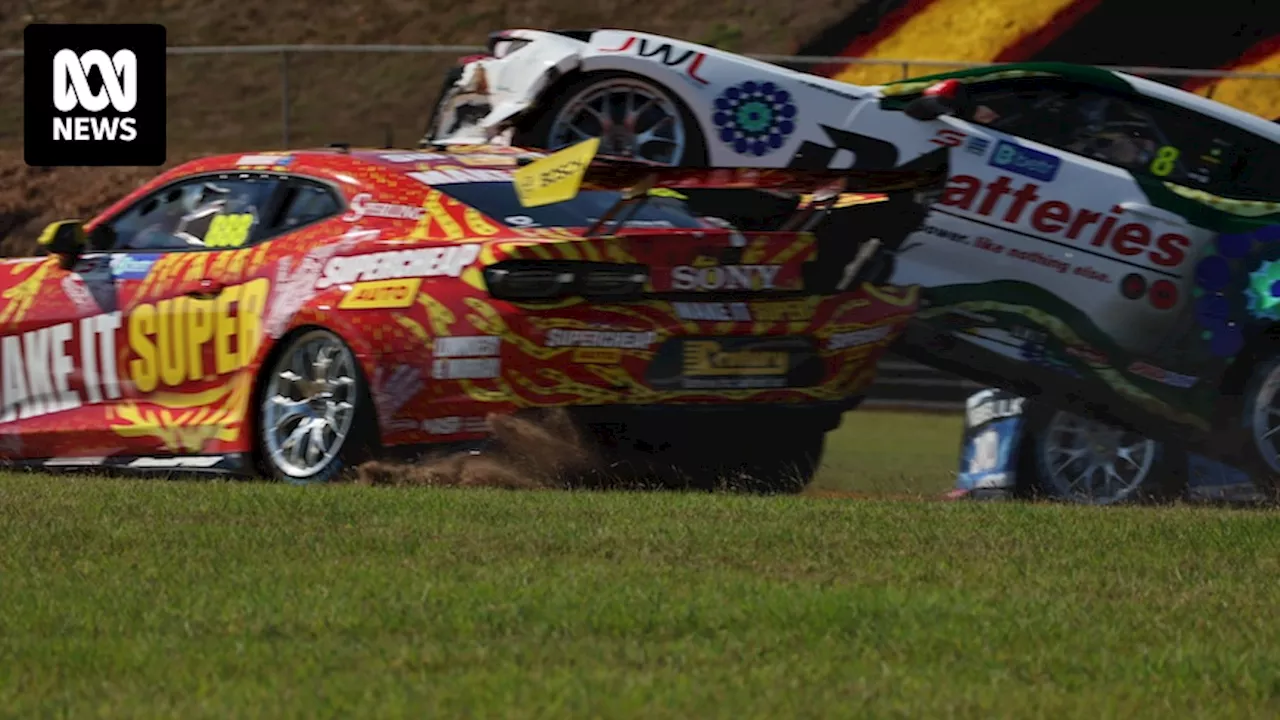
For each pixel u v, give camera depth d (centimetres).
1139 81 3123
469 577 1537
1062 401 3080
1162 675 1213
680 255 2431
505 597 1435
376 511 1959
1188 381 3088
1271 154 3117
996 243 3047
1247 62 8306
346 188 2636
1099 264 3064
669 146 3222
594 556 1667
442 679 1158
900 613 1388
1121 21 8619
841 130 3116
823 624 1344
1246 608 1476
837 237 2586
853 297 2562
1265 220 3078
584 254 2392
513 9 9112
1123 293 3073
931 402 5403
